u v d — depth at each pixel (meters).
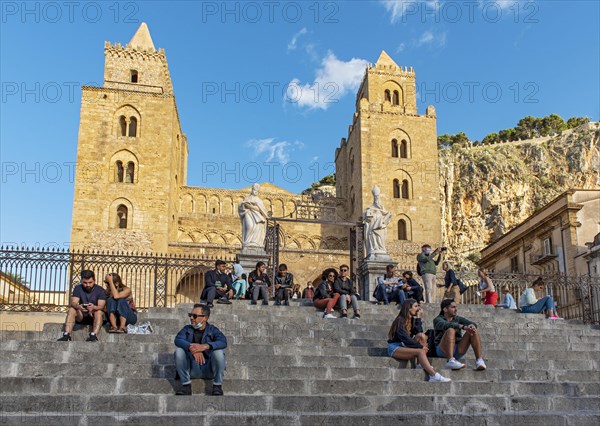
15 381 11.36
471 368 13.81
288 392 12.14
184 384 11.51
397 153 67.25
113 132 59.66
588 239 42.81
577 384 13.22
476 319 20.19
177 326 16.48
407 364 13.97
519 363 14.63
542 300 22.06
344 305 18.98
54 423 9.84
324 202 71.75
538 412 11.88
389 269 22.05
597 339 18.53
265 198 71.69
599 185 134.75
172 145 61.06
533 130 178.38
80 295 14.67
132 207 57.62
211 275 19.59
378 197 26.58
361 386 12.41
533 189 134.00
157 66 63.31
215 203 71.38
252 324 17.23
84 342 13.75
